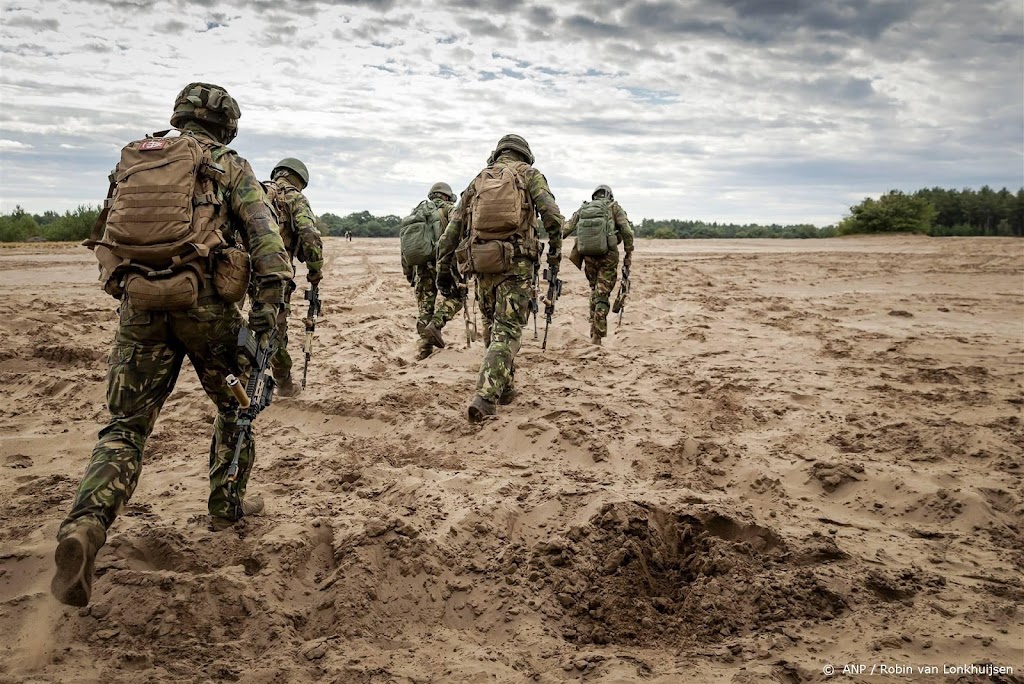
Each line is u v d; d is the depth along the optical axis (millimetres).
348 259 24766
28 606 3092
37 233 44438
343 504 4141
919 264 22156
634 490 4406
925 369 7391
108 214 3229
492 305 5852
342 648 2938
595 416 5902
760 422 5832
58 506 4133
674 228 122938
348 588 3277
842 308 12406
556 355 8336
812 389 6711
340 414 5977
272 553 3521
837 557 3643
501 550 3729
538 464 4996
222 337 3293
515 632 3182
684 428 5656
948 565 3652
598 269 8883
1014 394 6457
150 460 4930
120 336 3211
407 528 3656
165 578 3223
